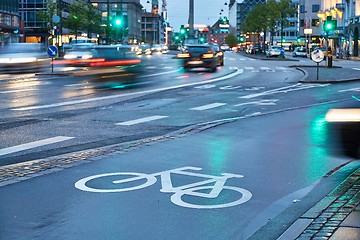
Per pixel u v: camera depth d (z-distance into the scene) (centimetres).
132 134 1234
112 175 826
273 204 689
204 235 576
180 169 873
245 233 584
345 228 552
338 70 3603
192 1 8769
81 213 641
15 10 8519
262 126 1345
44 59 4362
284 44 13275
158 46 9819
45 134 1222
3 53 4025
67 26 8662
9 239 556
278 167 898
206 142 1125
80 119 1455
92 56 4047
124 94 2117
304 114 1563
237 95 2105
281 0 8631
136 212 648
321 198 707
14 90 2295
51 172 842
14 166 885
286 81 2802
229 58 6881
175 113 1595
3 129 1284
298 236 541
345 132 1094
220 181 799
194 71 3628
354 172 831
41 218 622
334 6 8975
